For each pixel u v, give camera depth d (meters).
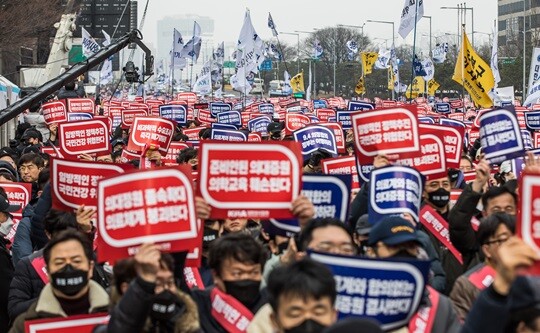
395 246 7.75
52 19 49.19
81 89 40.44
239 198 7.88
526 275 5.73
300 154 7.87
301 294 5.91
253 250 7.71
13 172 16.66
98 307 8.29
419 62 55.12
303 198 7.86
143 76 26.05
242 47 51.00
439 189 11.67
